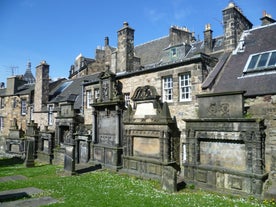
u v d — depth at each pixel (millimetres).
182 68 15008
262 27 15578
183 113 14703
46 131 22156
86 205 8695
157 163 13328
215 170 11031
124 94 18688
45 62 30516
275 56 12703
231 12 15734
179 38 25797
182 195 10258
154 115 14023
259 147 9844
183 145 14289
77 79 32031
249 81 12484
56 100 27906
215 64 15133
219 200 9453
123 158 15594
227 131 10805
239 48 15312
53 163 20578
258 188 9641
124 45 21281
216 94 11383
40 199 9805
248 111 11273
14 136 28125
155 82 16516
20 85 36938
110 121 17391
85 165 18047
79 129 20109
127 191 10766
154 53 28016
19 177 14961
